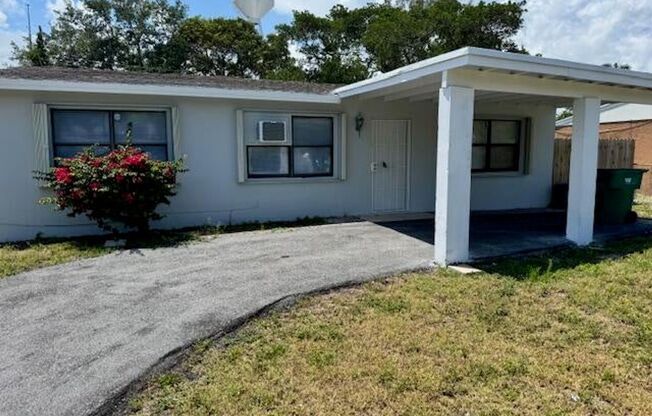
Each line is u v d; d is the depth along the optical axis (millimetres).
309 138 9469
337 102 9383
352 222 9188
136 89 7805
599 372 3342
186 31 30719
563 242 7223
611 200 8969
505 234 7957
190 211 8727
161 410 2887
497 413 2861
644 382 3227
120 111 8148
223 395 3029
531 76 6188
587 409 2916
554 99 9203
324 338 3850
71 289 5062
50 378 3209
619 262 6098
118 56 30031
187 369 3375
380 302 4621
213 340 3801
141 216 7578
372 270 5637
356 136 9805
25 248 7141
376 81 7520
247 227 8727
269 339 3838
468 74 5773
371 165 10016
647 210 11297
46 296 4848
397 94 8547
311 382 3188
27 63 28594
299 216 9516
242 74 31703
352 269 5680
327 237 7719
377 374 3283
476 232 8164
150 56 30234
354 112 9703
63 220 7969
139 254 6617
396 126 10156
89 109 7953
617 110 18297
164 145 8492
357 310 4430
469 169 5926
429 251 6672
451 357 3529
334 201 9789
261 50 31406
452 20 24922
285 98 8844
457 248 5965
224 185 8914
